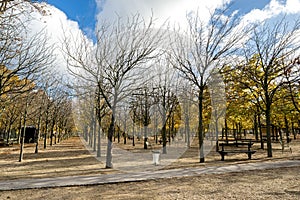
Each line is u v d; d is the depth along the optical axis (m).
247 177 7.67
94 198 5.50
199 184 6.78
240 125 29.61
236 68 14.09
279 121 22.00
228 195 5.64
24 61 9.74
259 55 14.98
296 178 7.36
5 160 13.30
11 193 5.95
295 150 17.70
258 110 17.00
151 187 6.48
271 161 11.46
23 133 13.18
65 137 40.38
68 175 8.22
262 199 5.28
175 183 6.93
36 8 6.82
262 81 14.78
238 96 15.74
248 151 12.98
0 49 8.45
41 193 5.94
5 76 9.93
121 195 5.73
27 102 13.38
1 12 6.24
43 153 17.67
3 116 23.98
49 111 21.11
